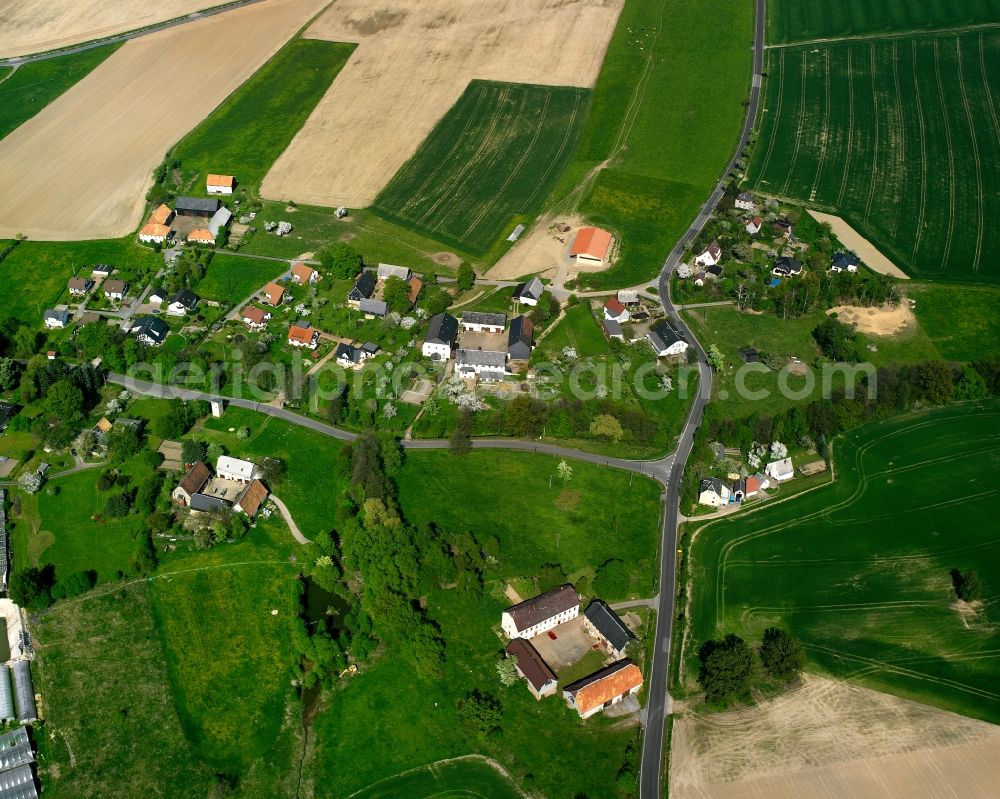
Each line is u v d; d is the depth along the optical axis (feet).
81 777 481.05
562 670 534.37
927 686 528.63
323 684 526.57
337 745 498.28
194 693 521.65
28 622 556.92
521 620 539.70
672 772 485.15
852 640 553.64
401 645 547.49
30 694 513.45
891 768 485.56
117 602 568.00
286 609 567.18
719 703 515.09
